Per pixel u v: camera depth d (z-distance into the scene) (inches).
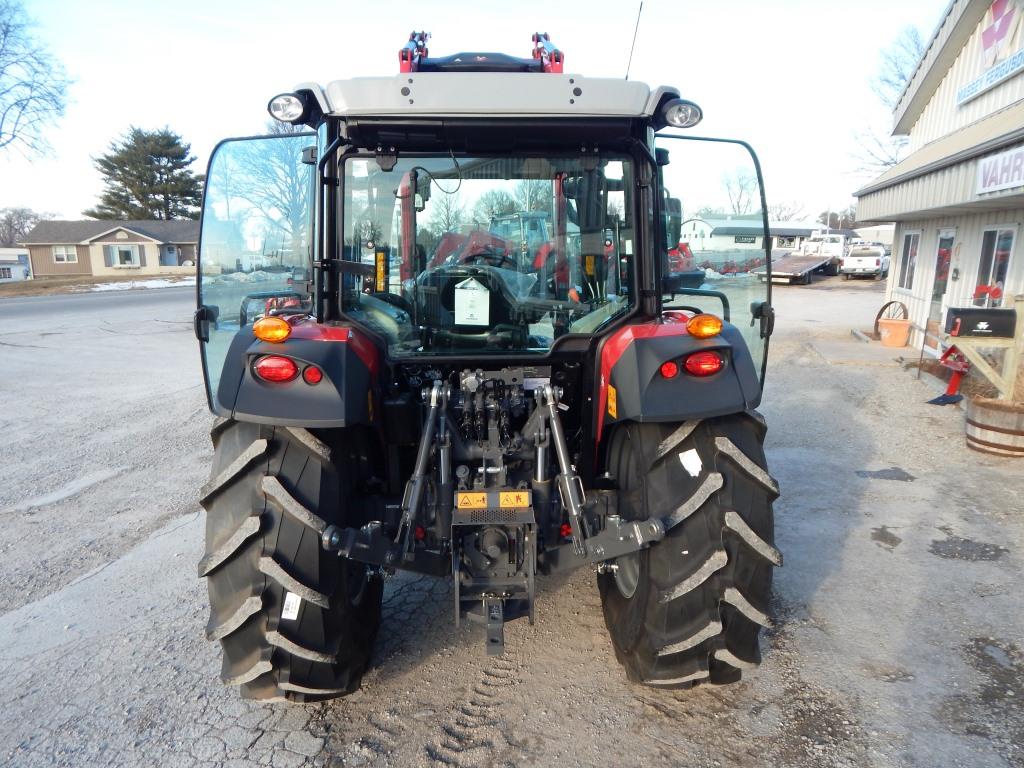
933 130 421.1
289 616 92.8
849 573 151.3
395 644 124.9
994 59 337.1
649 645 99.4
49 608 141.3
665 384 93.8
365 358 100.9
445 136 104.1
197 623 134.6
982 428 233.9
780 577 149.8
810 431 266.2
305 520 90.5
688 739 99.8
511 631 128.5
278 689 98.6
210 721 105.6
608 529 95.0
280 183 135.9
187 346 517.3
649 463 97.3
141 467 236.1
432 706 107.7
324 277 106.9
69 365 437.1
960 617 132.8
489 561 99.8
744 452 94.8
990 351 307.6
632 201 108.3
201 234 134.4
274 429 94.5
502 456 103.8
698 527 94.0
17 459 246.1
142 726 104.7
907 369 384.5
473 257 110.7
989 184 270.1
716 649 96.3
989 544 164.9
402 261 110.3
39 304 892.0
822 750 97.6
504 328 112.0
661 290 109.3
